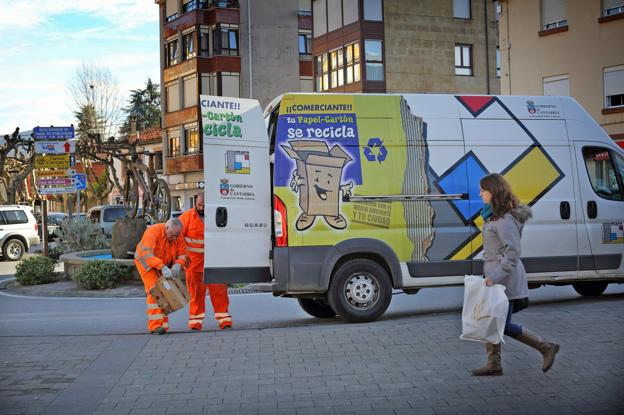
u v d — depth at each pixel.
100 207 31.95
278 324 10.06
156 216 18.50
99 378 6.39
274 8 46.78
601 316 8.37
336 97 9.23
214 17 45.78
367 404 5.38
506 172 9.66
